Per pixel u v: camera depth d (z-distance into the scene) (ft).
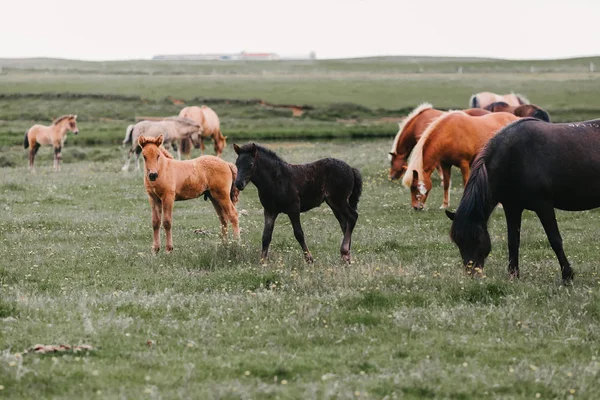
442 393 22.84
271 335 29.01
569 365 25.44
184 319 31.45
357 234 55.31
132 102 233.96
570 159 38.14
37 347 26.50
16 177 97.45
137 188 84.07
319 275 38.52
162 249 49.24
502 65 433.89
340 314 31.65
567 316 31.63
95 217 63.93
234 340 28.37
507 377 24.17
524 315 31.37
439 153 67.21
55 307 32.53
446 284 36.35
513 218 40.11
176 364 25.39
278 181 42.39
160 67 497.05
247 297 34.40
